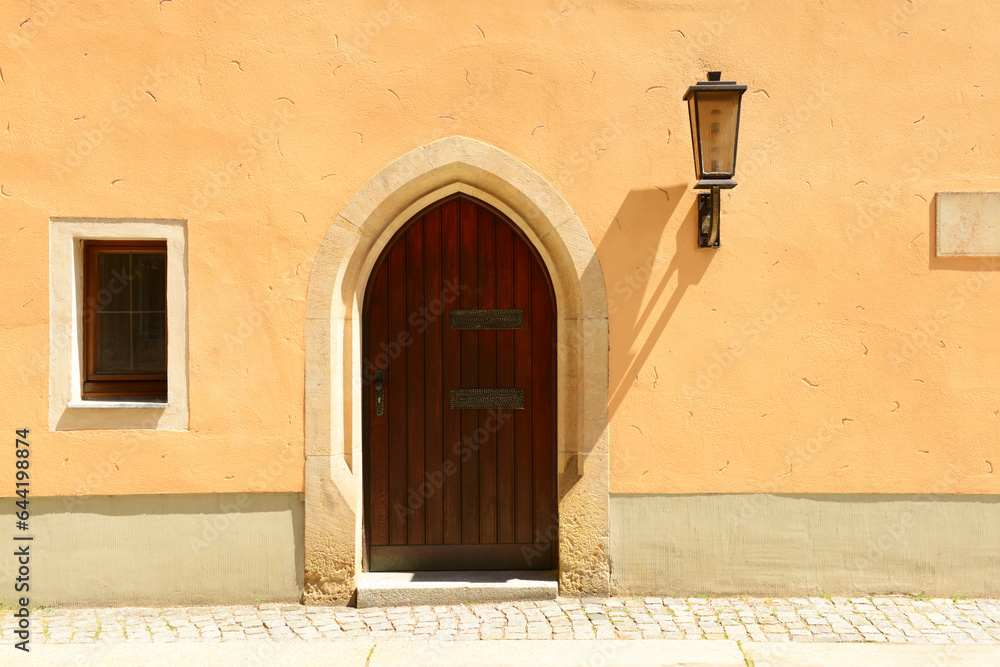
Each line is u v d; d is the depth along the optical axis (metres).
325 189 4.30
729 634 3.87
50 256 4.23
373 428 4.62
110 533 4.29
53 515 4.27
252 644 3.78
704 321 4.35
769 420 4.36
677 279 4.35
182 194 4.26
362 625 4.05
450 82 4.31
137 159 4.25
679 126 4.36
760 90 4.36
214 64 4.26
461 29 4.32
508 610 4.24
